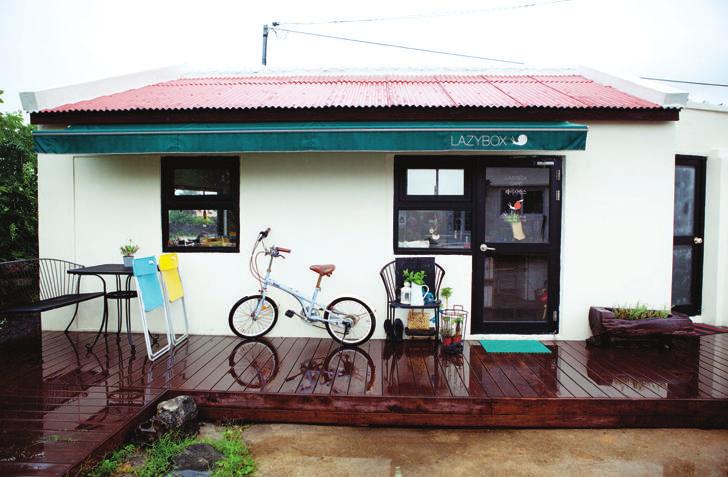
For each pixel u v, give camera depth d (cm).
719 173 562
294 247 489
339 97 511
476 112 441
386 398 324
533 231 479
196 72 707
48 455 242
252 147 420
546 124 427
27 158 777
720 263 564
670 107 450
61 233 504
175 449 279
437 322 446
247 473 271
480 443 310
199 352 429
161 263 439
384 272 478
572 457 292
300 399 328
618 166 470
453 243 482
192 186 495
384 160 479
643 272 475
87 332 505
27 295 490
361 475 272
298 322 489
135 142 424
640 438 313
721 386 344
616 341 446
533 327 482
